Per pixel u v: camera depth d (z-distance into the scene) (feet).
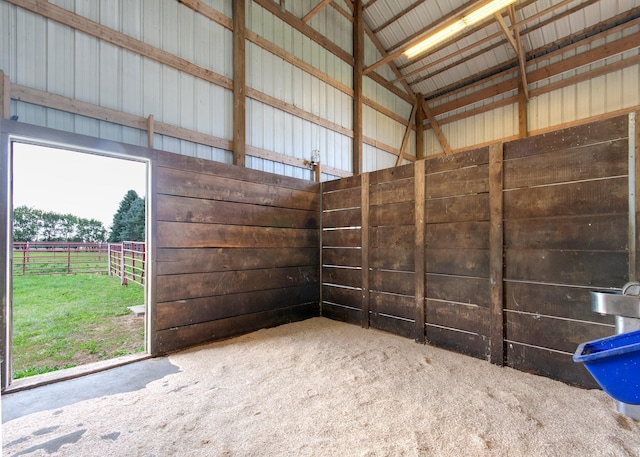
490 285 8.27
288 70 14.17
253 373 7.46
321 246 13.42
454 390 6.61
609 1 14.57
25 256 26.48
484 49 18.30
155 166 8.70
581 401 6.12
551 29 16.37
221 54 11.58
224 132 11.55
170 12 10.25
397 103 21.35
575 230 6.96
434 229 9.54
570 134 7.07
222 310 10.06
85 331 11.45
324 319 12.75
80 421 5.45
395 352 8.93
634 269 6.16
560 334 7.13
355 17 18.03
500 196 8.11
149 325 8.55
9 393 6.40
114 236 50.29
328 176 16.07
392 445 4.78
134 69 9.39
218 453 4.61
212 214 9.91
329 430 5.17
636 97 14.87
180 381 7.04
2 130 6.55
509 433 5.05
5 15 7.36
